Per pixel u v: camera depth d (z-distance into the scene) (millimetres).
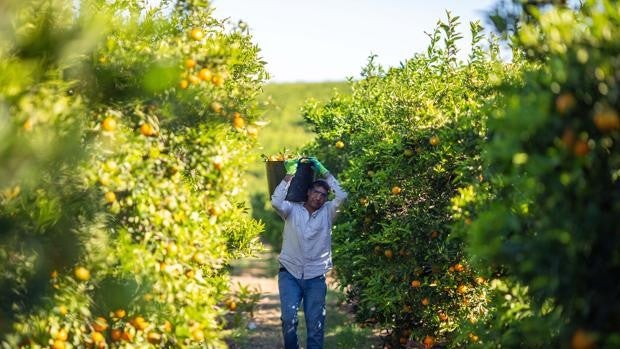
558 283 3541
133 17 5199
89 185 4746
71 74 4801
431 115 7820
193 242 5375
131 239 5117
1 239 4309
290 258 7688
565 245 3467
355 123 11102
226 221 5832
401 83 9734
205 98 5352
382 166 8281
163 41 5176
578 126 3445
